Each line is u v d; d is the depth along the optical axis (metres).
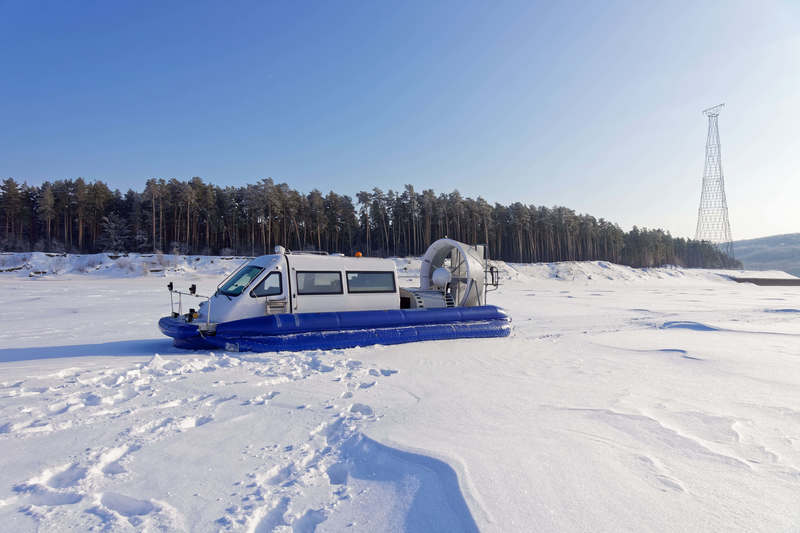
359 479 3.03
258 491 2.82
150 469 3.12
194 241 71.75
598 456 3.38
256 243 76.12
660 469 3.16
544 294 33.38
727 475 3.08
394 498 2.74
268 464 3.25
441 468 3.10
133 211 71.62
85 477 2.96
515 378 6.34
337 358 7.45
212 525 2.40
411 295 10.76
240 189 73.75
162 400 4.86
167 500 2.68
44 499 2.68
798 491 2.84
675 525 2.39
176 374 6.16
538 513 2.50
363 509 2.62
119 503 2.67
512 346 9.34
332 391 5.39
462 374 6.57
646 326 13.64
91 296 25.02
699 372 6.88
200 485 2.89
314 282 9.40
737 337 11.09
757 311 19.55
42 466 3.10
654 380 6.27
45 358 7.57
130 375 5.91
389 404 4.84
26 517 2.44
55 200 70.56
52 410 4.42
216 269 52.75
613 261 110.81
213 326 8.16
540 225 95.19
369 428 3.98
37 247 65.25
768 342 10.20
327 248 77.88
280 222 72.00
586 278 68.50
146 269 47.81
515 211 88.75
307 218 72.38
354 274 9.90
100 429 3.89
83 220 71.62
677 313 18.47
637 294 36.31
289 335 8.33
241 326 8.20
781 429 4.11
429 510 2.59
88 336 11.01
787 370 7.04
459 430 3.96
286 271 9.11
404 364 7.26
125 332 11.80
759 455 3.47
